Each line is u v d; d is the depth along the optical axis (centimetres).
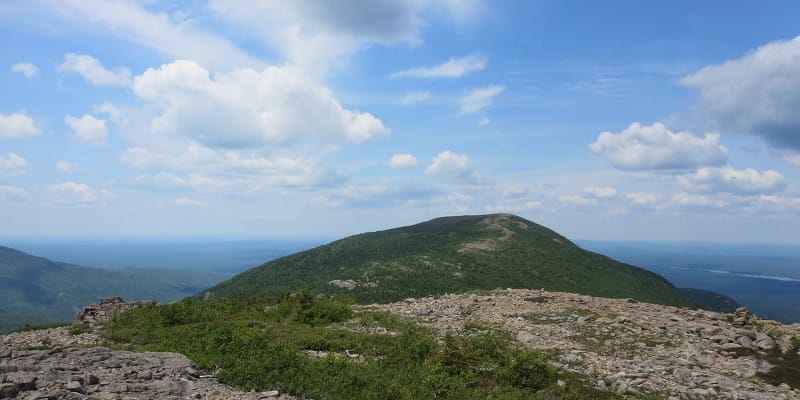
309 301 3600
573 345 2430
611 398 1736
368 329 2828
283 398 1498
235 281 12500
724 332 2602
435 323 3025
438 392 1653
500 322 2936
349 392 1586
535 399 1680
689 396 1789
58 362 1659
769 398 1781
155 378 1580
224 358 1861
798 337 2520
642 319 2877
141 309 3522
